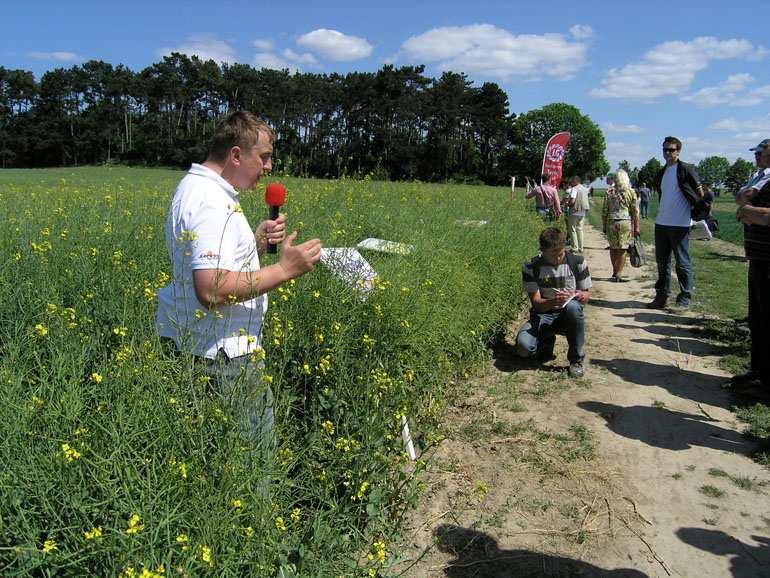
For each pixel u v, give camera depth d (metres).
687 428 4.78
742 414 4.99
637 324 7.76
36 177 31.80
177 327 2.63
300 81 67.62
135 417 2.34
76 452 2.03
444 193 11.53
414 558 3.24
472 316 5.62
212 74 85.62
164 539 2.05
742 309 8.44
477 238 7.34
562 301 5.75
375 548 2.70
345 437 3.20
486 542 3.40
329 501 2.82
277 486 2.56
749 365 6.09
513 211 10.78
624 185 10.48
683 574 3.20
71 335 3.07
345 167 9.85
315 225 5.70
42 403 2.31
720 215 34.00
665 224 8.35
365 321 4.20
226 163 2.71
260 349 2.64
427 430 3.83
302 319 3.90
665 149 8.29
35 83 86.00
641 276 11.27
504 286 6.82
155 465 2.21
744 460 4.32
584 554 3.34
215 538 2.12
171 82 84.06
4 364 2.73
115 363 2.74
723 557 3.33
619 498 3.85
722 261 13.36
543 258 5.89
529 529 3.53
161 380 2.47
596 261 13.40
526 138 102.62
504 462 4.22
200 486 2.21
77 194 8.02
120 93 85.81
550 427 4.75
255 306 2.78
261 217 5.77
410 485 3.39
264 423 2.67
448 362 4.92
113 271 4.09
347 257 4.61
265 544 2.29
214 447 2.35
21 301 3.64
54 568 1.89
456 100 84.88
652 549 3.38
